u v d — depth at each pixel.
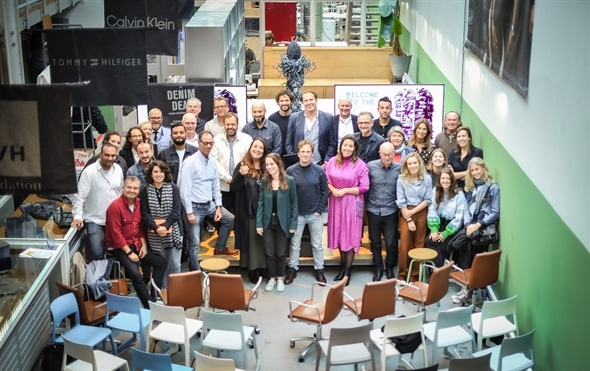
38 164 6.39
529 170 8.32
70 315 8.47
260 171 9.68
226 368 6.96
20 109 6.30
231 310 8.41
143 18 11.67
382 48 17.39
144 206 9.14
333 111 12.98
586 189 6.58
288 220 9.67
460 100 12.09
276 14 18.17
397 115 11.83
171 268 9.46
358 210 9.87
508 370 7.28
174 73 15.63
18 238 8.62
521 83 8.53
